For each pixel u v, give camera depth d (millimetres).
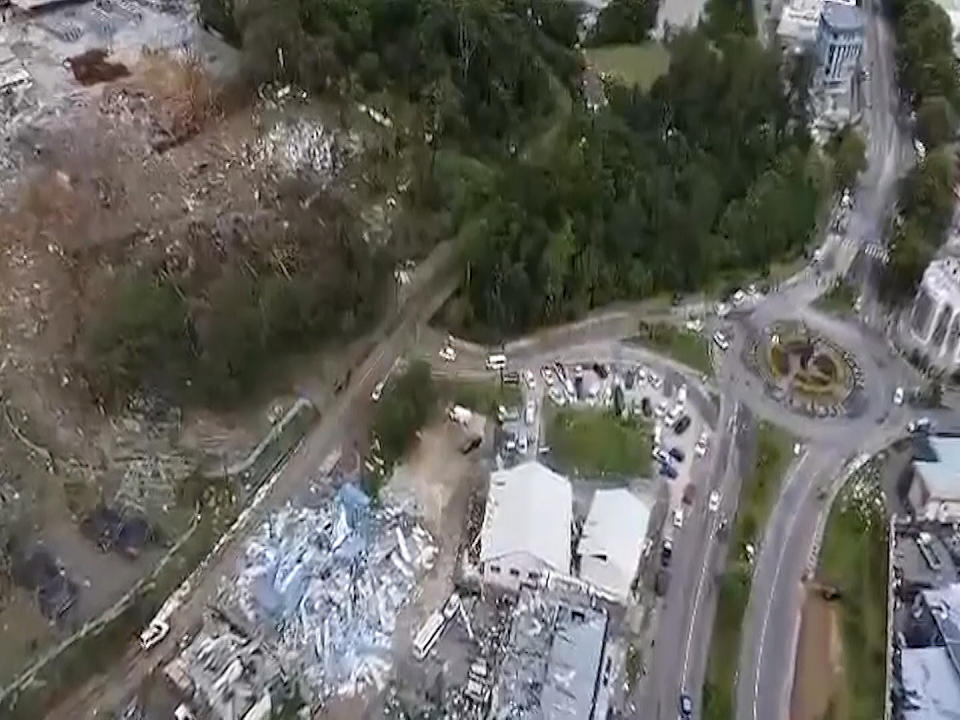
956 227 125688
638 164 125750
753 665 86062
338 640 85250
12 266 108750
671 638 87312
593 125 130000
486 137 132500
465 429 103062
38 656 81125
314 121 130000
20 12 144375
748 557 93750
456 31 137500
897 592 90688
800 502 99000
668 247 121562
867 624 89188
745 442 104375
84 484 93125
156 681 81375
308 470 97438
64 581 86375
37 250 110625
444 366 109375
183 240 110875
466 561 90938
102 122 127188
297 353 107062
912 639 87312
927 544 94875
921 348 113438
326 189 120312
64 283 107312
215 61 139750
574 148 127250
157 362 100312
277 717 80062
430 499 96312
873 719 82562
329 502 94688
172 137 127062
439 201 121938
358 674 83312
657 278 120625
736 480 100438
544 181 121000
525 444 101938
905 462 103188
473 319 113125
